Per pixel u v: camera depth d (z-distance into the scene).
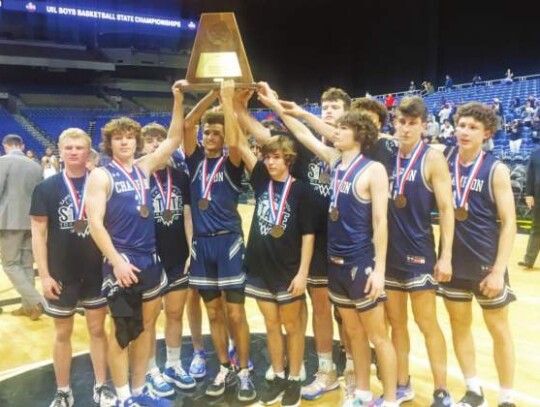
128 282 3.03
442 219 3.04
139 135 3.25
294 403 3.36
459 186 3.09
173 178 3.71
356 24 24.59
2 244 5.18
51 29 26.45
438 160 3.03
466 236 3.07
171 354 3.76
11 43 25.05
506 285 3.07
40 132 22.61
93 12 26.31
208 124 3.54
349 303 3.10
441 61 23.09
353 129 3.05
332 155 3.28
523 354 4.12
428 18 22.45
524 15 20.02
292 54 26.02
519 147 11.84
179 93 3.39
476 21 21.62
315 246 3.53
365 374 3.19
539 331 4.63
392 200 3.13
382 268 2.98
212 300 3.53
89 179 3.07
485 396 3.46
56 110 24.58
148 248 3.18
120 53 27.66
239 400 3.47
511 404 3.12
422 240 3.10
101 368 3.43
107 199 3.08
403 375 3.38
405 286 3.15
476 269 3.06
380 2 23.91
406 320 3.33
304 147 3.59
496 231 3.06
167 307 3.73
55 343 3.31
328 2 24.36
